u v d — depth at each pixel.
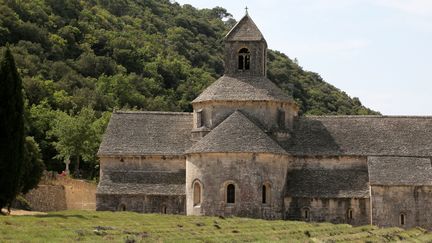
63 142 116.50
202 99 80.69
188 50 194.75
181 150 81.00
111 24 193.38
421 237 66.75
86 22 180.12
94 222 54.97
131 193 78.56
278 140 79.94
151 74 167.62
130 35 187.38
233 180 73.12
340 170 78.88
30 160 78.31
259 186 73.31
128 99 152.00
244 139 74.12
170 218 65.88
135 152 81.12
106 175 81.00
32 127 123.75
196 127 80.94
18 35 155.50
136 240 44.16
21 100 64.75
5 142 63.34
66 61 158.88
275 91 81.75
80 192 100.00
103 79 153.62
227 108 79.81
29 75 142.75
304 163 79.56
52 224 49.78
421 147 79.38
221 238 50.69
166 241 45.00
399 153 78.75
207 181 73.75
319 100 172.62
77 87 148.62
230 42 83.81
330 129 82.50
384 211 74.19
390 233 66.38
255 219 70.06
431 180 74.50
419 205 74.06
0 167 62.91
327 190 76.44
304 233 60.00
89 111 123.00
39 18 167.75
